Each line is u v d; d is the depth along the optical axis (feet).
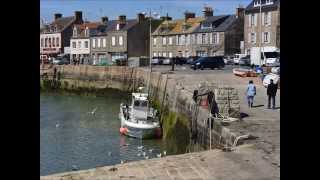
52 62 234.79
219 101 58.65
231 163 33.40
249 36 201.26
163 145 85.76
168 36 239.71
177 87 97.19
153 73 136.67
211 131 58.29
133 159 71.87
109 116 124.47
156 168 32.24
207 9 235.20
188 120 79.92
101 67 193.77
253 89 67.62
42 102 169.99
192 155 36.86
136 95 99.14
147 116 93.09
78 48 273.13
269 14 190.70
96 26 268.00
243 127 51.57
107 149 79.87
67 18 296.30
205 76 117.70
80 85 203.62
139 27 246.27
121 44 245.65
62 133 97.09
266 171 30.50
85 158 72.69
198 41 225.35
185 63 190.39
